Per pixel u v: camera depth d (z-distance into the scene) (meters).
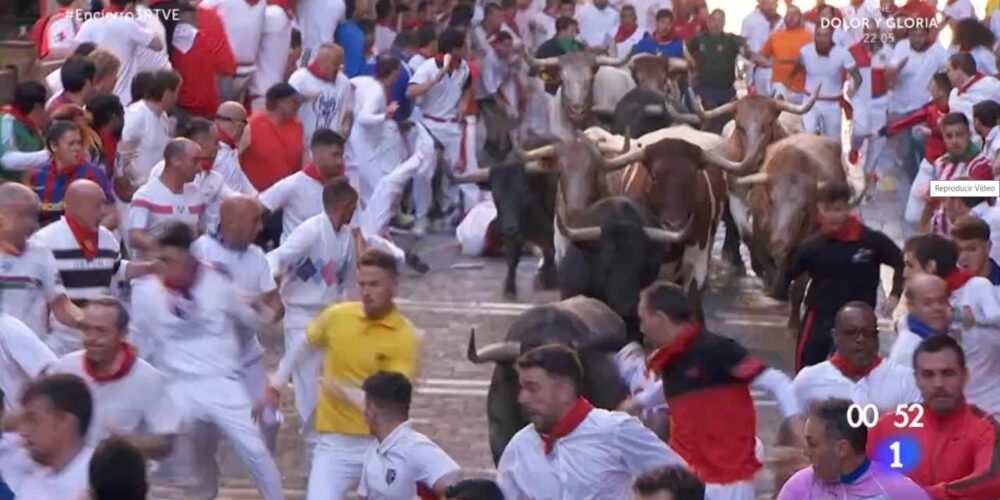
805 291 16.97
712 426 10.52
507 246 19.05
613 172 17.73
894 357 11.10
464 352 17.05
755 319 18.45
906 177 25.28
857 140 25.12
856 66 24.83
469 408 15.45
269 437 12.63
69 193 12.90
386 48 24.97
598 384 11.77
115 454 8.27
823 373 10.76
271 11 21.00
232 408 11.91
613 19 28.59
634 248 14.77
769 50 26.11
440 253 20.91
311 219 13.64
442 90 21.95
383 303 11.54
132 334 12.06
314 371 13.38
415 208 21.55
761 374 10.47
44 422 8.95
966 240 12.57
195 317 11.93
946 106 21.47
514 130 25.16
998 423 9.95
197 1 20.77
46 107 16.36
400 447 10.42
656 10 28.77
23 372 10.88
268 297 12.55
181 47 19.72
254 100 21.19
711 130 23.88
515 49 25.70
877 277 14.12
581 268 14.90
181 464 11.94
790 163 18.02
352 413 11.59
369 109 19.97
